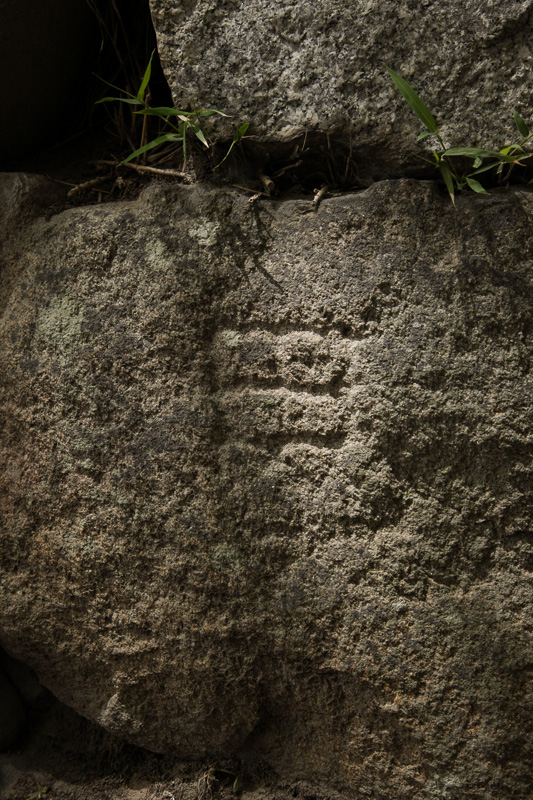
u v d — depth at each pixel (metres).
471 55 1.12
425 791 1.18
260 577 1.20
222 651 1.22
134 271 1.21
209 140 1.19
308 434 1.18
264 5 1.15
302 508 1.18
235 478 1.19
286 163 1.21
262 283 1.18
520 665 1.14
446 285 1.14
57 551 1.25
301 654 1.20
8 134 1.32
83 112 1.37
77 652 1.27
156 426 1.21
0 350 1.26
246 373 1.19
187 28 1.17
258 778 1.28
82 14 1.27
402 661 1.16
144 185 1.26
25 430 1.25
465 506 1.15
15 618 1.28
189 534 1.20
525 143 1.12
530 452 1.13
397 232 1.15
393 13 1.13
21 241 1.27
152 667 1.24
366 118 1.15
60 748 1.36
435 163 1.15
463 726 1.15
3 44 1.23
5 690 1.38
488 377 1.14
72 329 1.23
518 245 1.13
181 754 1.29
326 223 1.17
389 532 1.17
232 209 1.19
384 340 1.16
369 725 1.20
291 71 1.16
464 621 1.15
